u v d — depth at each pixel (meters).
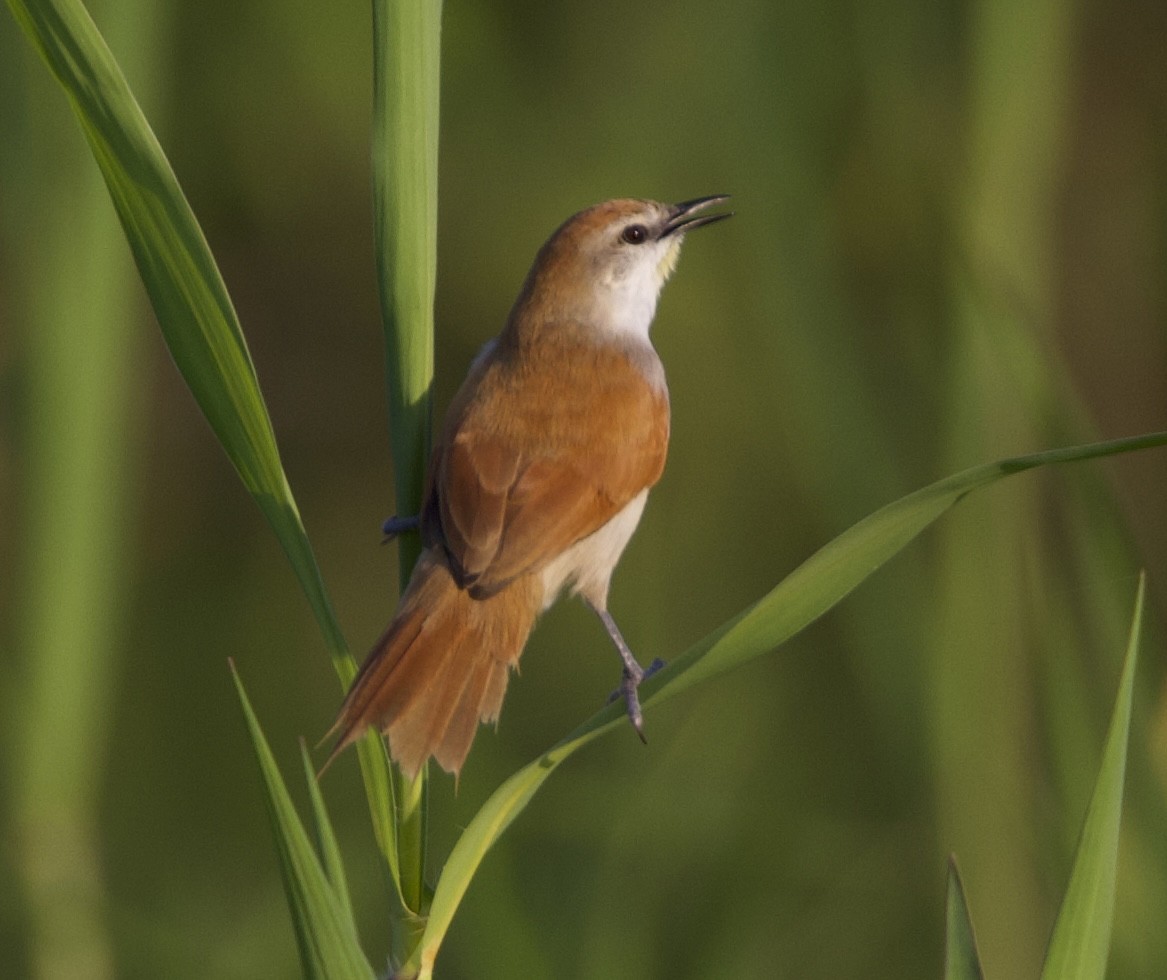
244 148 17.41
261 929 11.45
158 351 17.81
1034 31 10.67
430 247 6.27
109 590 10.53
